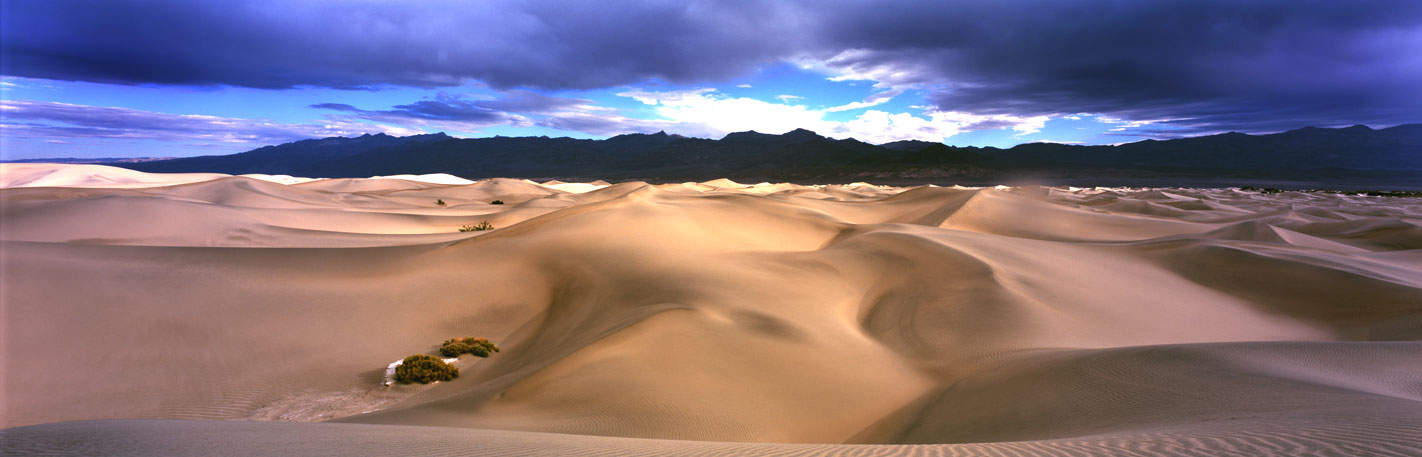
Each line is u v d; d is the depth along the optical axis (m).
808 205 70.31
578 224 40.44
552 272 31.64
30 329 19.30
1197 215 87.94
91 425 8.60
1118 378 13.45
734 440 12.91
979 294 26.17
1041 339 20.98
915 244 35.66
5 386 16.41
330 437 8.27
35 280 22.34
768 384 16.08
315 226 59.69
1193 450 6.77
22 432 7.75
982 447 7.72
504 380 17.30
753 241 46.12
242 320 22.67
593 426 12.48
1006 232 63.31
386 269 30.30
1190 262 37.91
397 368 19.42
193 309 22.81
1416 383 12.53
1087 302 27.45
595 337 19.39
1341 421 7.72
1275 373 12.84
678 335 18.34
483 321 26.48
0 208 48.59
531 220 43.47
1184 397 11.71
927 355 20.52
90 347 19.06
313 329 22.91
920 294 27.70
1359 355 14.98
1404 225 60.91
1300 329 27.48
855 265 33.62
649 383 15.28
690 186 150.75
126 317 21.27
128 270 25.48
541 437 9.02
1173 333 25.19
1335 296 29.53
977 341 21.03
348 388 18.59
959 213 66.06
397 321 24.95
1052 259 36.25
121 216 49.72
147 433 7.90
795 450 7.84
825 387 16.39
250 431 8.64
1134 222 70.44
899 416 15.05
